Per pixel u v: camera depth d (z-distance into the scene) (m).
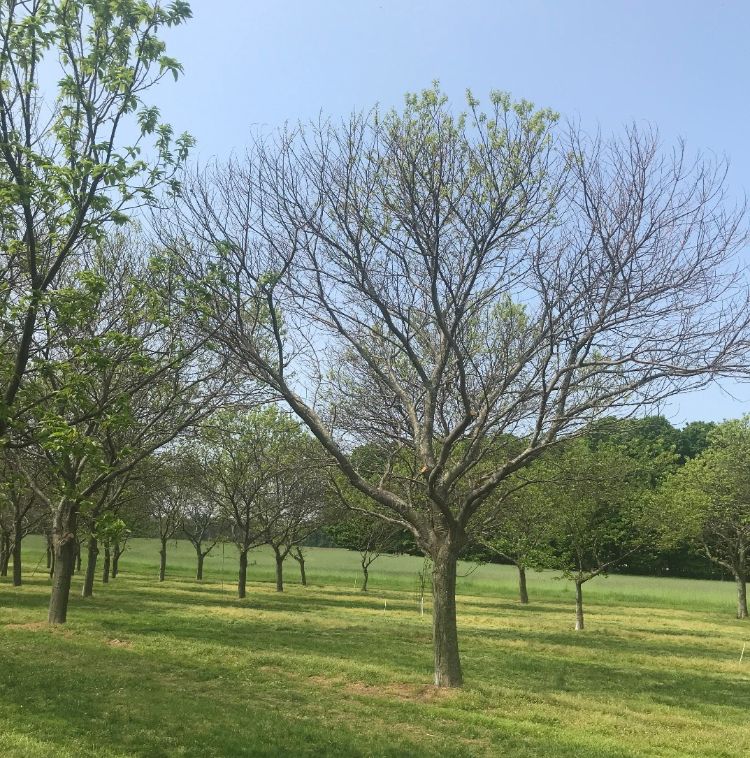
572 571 25.66
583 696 12.32
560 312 11.04
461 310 10.66
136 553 61.28
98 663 11.94
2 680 9.98
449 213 11.08
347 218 11.39
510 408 11.73
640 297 10.67
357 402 13.46
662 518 31.92
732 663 17.89
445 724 9.39
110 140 9.73
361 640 17.25
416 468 14.48
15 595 24.17
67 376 10.16
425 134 10.98
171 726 8.31
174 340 12.85
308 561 60.59
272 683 11.34
